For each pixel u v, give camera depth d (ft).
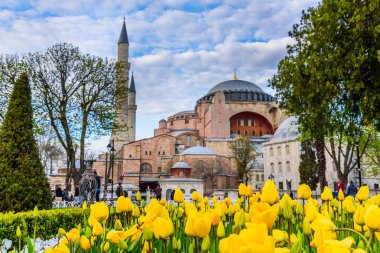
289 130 257.75
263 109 353.10
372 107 54.29
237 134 345.72
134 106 353.10
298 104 68.64
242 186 16.90
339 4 53.98
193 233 7.64
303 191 14.49
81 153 99.50
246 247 4.44
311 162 162.91
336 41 55.93
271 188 10.70
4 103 92.32
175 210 16.25
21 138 36.78
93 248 10.84
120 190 87.25
